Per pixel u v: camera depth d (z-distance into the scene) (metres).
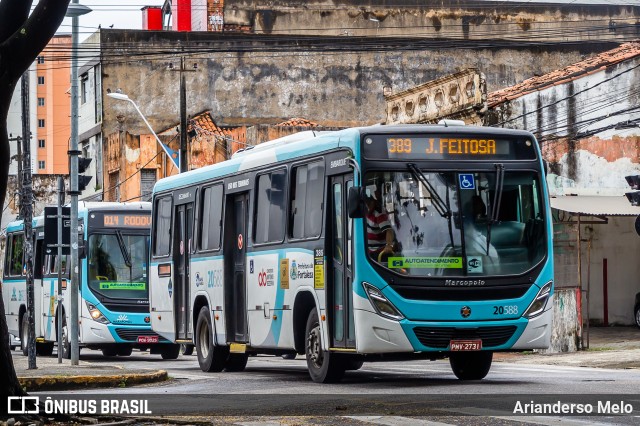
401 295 21.27
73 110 32.25
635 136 49.03
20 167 74.69
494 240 21.84
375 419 15.52
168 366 34.25
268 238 25.86
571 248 42.28
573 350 37.25
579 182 49.03
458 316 21.39
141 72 77.06
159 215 33.47
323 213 23.00
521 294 21.80
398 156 21.80
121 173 73.81
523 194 22.25
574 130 49.06
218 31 79.94
